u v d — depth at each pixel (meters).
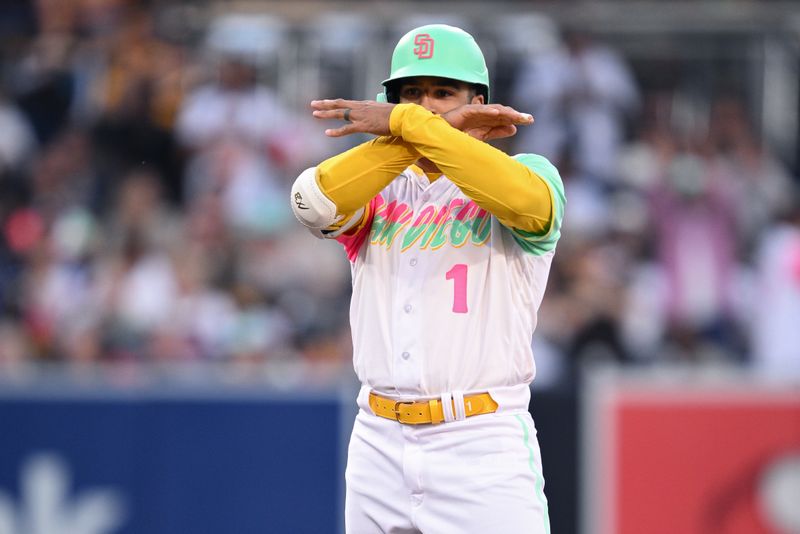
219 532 22.36
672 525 22.11
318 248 31.78
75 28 36.38
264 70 35.06
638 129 34.78
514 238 12.04
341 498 22.38
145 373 25.70
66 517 22.47
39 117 34.72
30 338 29.95
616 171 33.75
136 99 34.53
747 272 32.34
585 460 22.12
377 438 12.22
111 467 22.52
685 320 31.53
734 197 33.34
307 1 37.19
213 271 30.91
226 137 33.97
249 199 32.78
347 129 11.71
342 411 22.53
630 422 22.20
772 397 22.38
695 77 35.84
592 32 36.22
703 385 22.31
